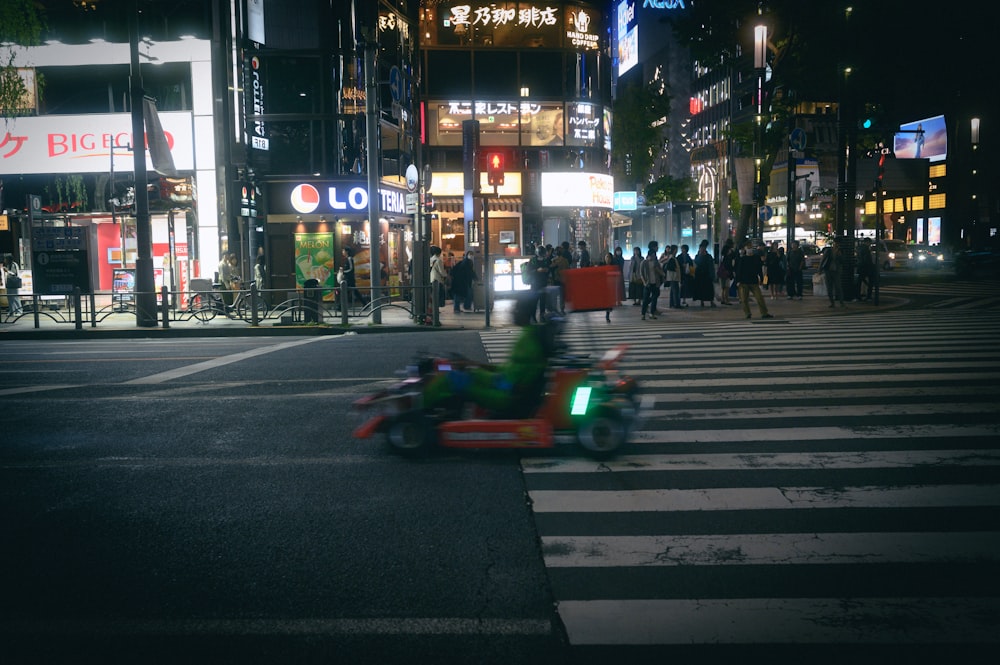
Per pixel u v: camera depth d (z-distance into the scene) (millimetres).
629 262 32531
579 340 14570
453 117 39094
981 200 67250
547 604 3672
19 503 5336
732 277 24109
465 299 22906
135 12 18875
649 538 4539
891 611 3559
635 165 66562
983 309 20625
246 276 25094
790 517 4848
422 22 38719
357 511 5082
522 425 6266
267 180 25344
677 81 114500
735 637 3330
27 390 9930
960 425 7172
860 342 13461
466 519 4902
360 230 25922
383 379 10430
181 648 3270
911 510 4926
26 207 23719
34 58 24422
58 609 3664
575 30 39719
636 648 3244
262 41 25266
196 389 9836
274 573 4066
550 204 38188
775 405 8250
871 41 26766
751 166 29016
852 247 24734
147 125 19250
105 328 18531
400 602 3701
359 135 26188
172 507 5211
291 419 7988
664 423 7508
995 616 3494
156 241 24812
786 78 31375
